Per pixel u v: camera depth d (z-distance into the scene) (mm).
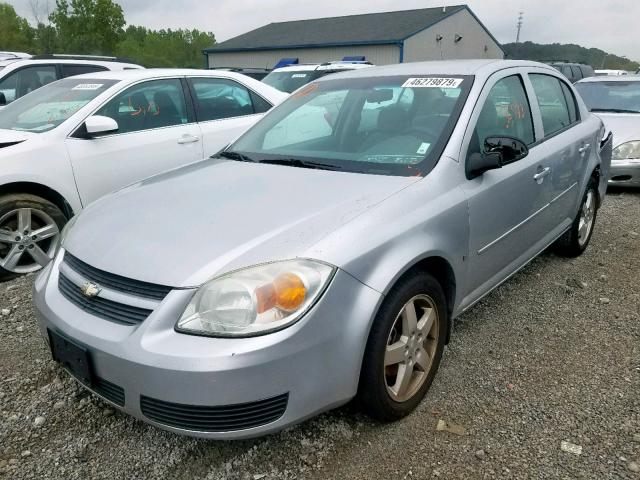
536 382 2928
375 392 2383
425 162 2834
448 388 2877
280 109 3855
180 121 5375
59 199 4566
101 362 2162
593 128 4641
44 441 2525
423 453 2410
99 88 5039
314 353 2105
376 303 2244
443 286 2840
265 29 43281
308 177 2863
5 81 7273
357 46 33406
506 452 2404
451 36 34281
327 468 2336
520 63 3836
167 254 2227
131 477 2311
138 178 5004
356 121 3330
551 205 3889
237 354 1973
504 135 3258
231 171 3127
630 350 3248
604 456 2367
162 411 2082
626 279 4348
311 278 2102
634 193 7441
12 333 3492
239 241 2232
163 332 2061
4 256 4422
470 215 2836
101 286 2279
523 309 3812
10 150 4305
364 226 2324
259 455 2418
